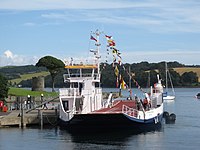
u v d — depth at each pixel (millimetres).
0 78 77938
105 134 50312
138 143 45375
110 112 49562
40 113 57125
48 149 42500
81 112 52969
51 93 119875
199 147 43406
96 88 57344
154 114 55531
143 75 162125
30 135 50062
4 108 66938
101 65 65750
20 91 114125
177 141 46844
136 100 62781
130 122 49656
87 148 42656
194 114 83062
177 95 184500
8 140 47125
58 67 137250
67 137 48531
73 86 55812
